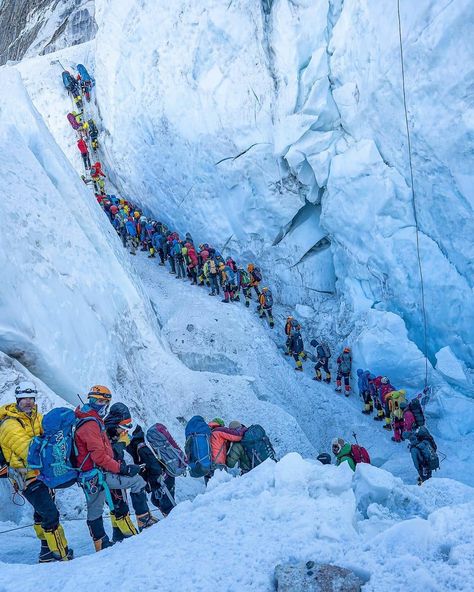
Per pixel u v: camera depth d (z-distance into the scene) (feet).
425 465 31.45
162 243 66.39
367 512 11.50
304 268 63.57
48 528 13.67
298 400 51.93
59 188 42.88
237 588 8.91
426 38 47.06
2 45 163.32
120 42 71.51
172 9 64.13
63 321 32.12
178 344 52.54
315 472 13.00
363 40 52.54
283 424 42.80
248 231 65.36
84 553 16.28
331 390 54.90
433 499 12.72
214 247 68.23
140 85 70.13
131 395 36.19
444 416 48.62
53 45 139.23
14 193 34.53
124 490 15.33
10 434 13.21
